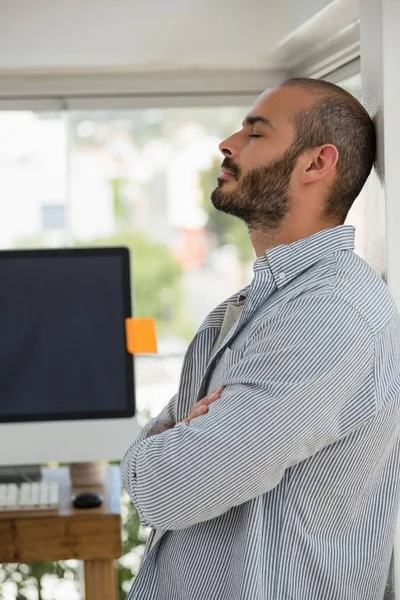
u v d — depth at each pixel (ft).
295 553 5.47
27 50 10.34
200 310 29.60
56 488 8.78
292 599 5.45
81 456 9.09
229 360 5.79
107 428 9.12
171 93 12.05
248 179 6.22
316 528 5.56
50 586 11.82
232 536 5.60
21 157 15.96
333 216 6.26
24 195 17.53
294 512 5.45
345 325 5.29
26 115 12.66
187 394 6.40
